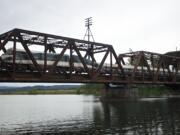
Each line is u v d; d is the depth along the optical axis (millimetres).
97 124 32438
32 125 33750
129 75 58031
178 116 37375
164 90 90000
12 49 33500
